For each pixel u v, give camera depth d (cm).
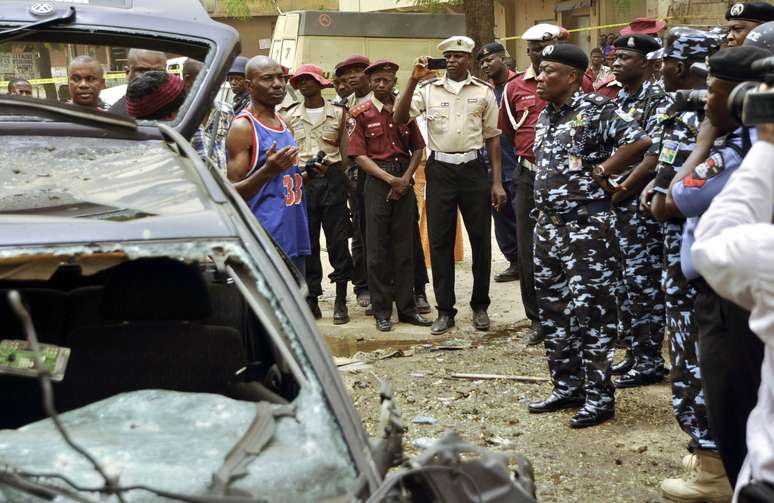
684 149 380
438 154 678
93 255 249
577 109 478
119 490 187
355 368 613
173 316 268
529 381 574
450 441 215
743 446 316
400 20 1502
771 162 243
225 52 355
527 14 2109
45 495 192
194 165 271
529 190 643
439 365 618
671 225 398
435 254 692
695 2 1186
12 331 318
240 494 197
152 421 227
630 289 550
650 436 482
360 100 770
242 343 297
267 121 545
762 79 244
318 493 202
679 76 452
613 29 1850
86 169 278
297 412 212
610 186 463
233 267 234
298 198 552
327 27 1472
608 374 494
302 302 226
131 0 368
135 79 400
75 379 289
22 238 227
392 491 201
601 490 423
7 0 357
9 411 294
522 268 653
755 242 224
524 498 216
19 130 304
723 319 312
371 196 699
